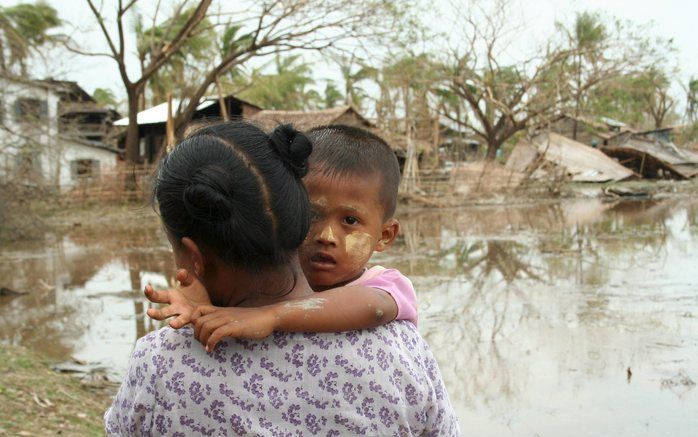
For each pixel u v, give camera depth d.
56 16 21.77
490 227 17.44
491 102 34.66
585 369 5.66
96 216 22.56
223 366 1.31
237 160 1.31
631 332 6.77
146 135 35.12
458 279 9.98
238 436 1.29
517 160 34.00
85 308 8.62
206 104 32.16
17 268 12.08
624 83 36.06
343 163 1.65
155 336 1.38
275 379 1.31
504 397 5.07
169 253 13.73
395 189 1.74
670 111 70.94
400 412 1.36
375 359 1.36
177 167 1.33
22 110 18.14
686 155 45.72
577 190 31.64
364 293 1.40
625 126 50.28
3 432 3.99
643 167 40.59
